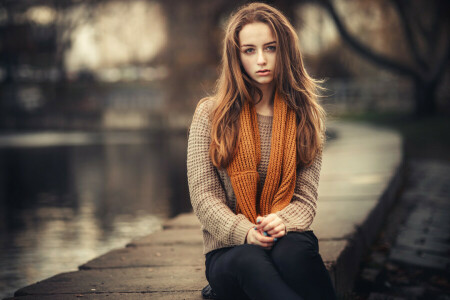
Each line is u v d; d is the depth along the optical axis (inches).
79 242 263.1
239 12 111.9
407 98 1373.0
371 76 1566.2
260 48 108.5
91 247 253.9
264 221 102.0
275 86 113.2
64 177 514.3
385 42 1407.5
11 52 1429.6
